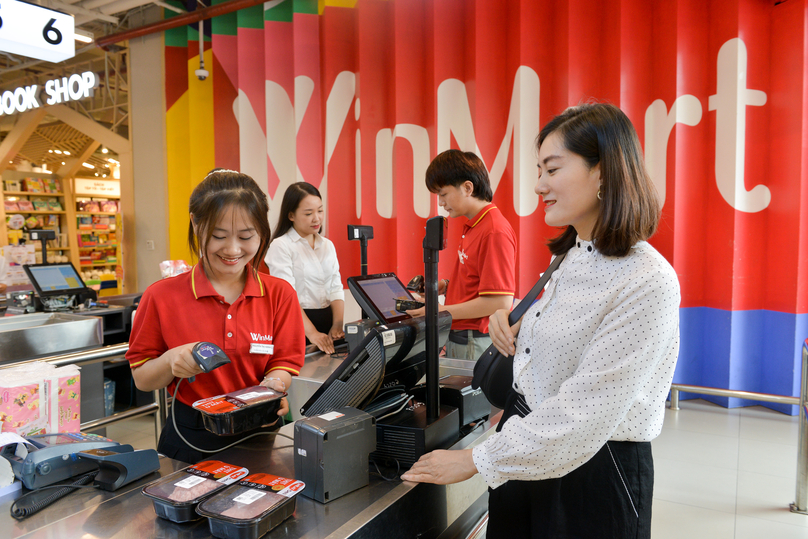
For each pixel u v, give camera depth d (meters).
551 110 4.26
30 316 3.06
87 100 7.52
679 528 2.44
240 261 1.21
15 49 3.05
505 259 2.12
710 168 4.07
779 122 3.88
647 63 4.11
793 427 3.66
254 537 0.85
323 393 1.20
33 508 0.96
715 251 4.09
